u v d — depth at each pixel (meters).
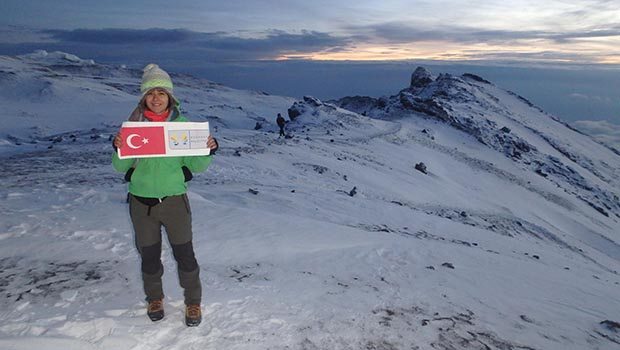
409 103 104.31
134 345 3.73
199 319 4.16
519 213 49.28
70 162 20.30
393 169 43.59
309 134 56.91
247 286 5.55
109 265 5.81
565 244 38.72
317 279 6.44
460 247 12.22
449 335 5.21
